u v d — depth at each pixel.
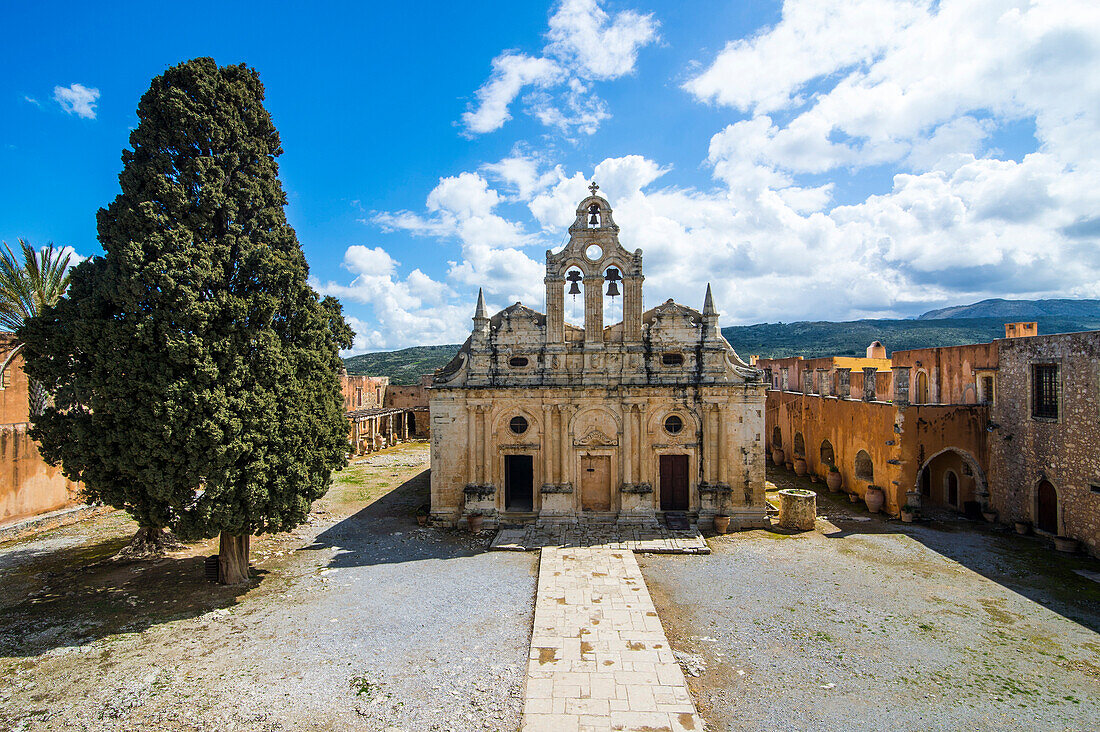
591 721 13.22
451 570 23.39
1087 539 24.06
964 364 31.98
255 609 19.59
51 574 23.28
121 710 13.83
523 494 32.47
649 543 25.91
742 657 16.19
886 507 30.77
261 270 20.25
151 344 18.20
